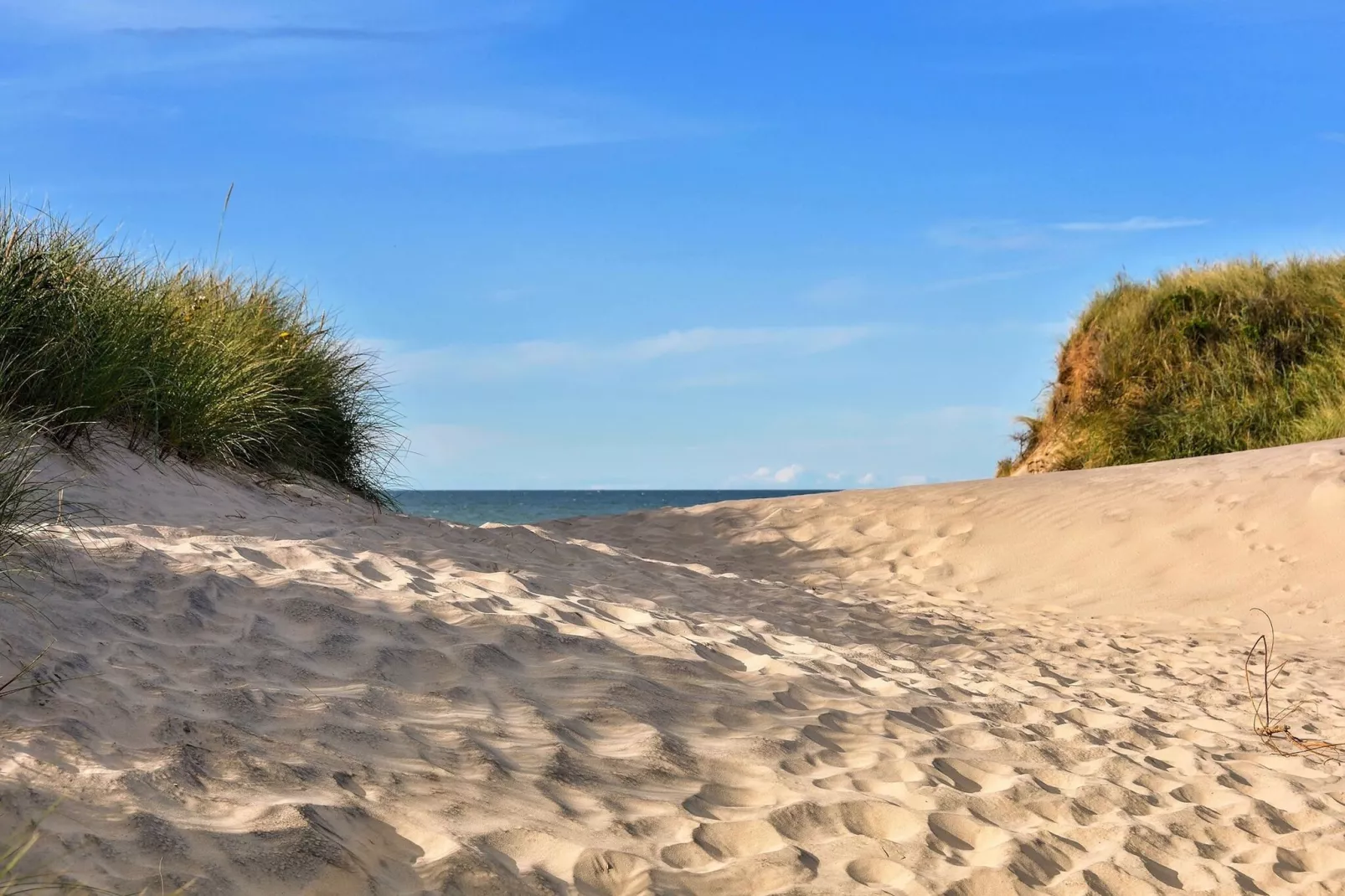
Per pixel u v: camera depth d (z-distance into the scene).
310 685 3.04
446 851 2.18
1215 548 7.95
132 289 6.39
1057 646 6.12
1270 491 8.58
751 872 2.37
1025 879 2.51
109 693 2.69
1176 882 2.64
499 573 5.05
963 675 4.84
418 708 3.04
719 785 2.88
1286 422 12.63
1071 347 15.27
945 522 9.45
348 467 8.15
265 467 7.07
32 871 1.80
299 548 4.62
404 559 5.01
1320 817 3.19
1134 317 14.59
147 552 3.99
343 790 2.41
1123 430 13.40
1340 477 8.40
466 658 3.46
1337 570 7.31
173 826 2.05
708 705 3.50
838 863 2.47
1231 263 15.26
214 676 2.96
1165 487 9.23
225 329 7.16
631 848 2.38
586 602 4.87
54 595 3.32
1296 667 5.72
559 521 10.64
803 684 3.93
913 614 6.90
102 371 5.58
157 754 2.40
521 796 2.57
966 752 3.45
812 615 6.24
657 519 10.44
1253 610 7.06
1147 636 6.59
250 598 3.72
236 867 1.96
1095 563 8.18
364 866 2.07
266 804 2.22
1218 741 4.05
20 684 2.62
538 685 3.40
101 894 1.77
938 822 2.78
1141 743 3.90
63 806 2.04
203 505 5.54
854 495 10.65
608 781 2.77
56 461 5.10
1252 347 13.65
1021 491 9.92
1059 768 3.40
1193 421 13.09
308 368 7.86
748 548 9.38
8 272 5.33
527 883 2.14
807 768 3.09
